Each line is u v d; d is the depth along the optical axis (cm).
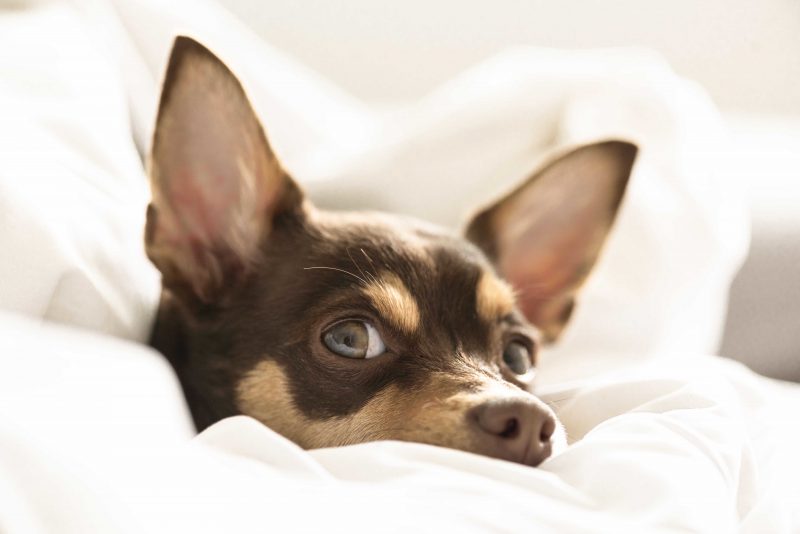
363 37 85
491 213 49
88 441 26
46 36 44
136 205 42
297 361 40
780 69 90
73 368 28
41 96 41
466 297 42
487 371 40
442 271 42
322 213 44
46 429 25
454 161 57
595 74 58
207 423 40
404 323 40
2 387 27
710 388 36
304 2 84
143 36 53
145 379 30
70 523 22
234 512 26
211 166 42
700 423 34
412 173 56
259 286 42
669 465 31
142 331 40
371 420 38
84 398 28
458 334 41
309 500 28
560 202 49
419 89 87
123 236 39
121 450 27
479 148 57
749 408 39
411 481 30
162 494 26
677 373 38
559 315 51
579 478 31
